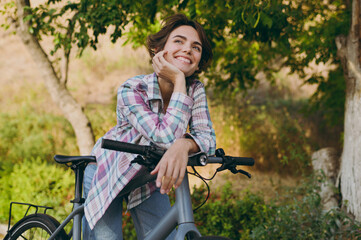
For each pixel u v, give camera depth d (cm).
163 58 189
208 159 175
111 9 404
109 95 1002
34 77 1167
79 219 224
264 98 881
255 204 425
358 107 385
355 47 388
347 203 387
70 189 553
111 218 219
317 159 470
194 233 172
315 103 591
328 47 423
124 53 1088
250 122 761
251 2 347
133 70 1081
